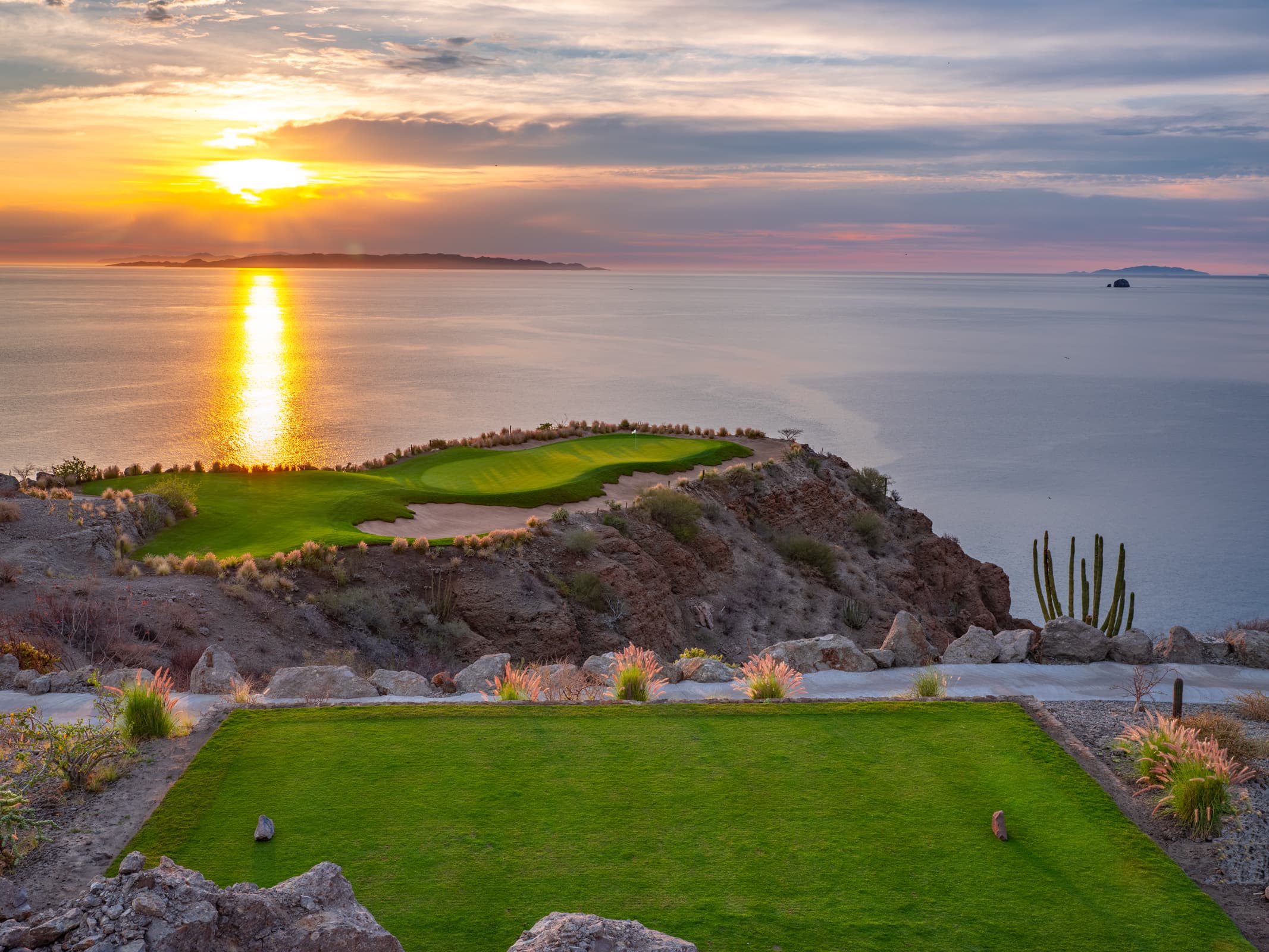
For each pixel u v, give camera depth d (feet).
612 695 50.42
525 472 174.91
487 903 29.27
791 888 30.37
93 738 38.40
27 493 129.18
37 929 22.18
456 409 542.57
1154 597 290.15
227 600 95.35
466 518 143.95
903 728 42.65
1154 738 40.65
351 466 185.06
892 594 165.27
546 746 40.16
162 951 21.66
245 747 39.65
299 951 22.45
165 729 41.55
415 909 28.89
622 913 28.94
